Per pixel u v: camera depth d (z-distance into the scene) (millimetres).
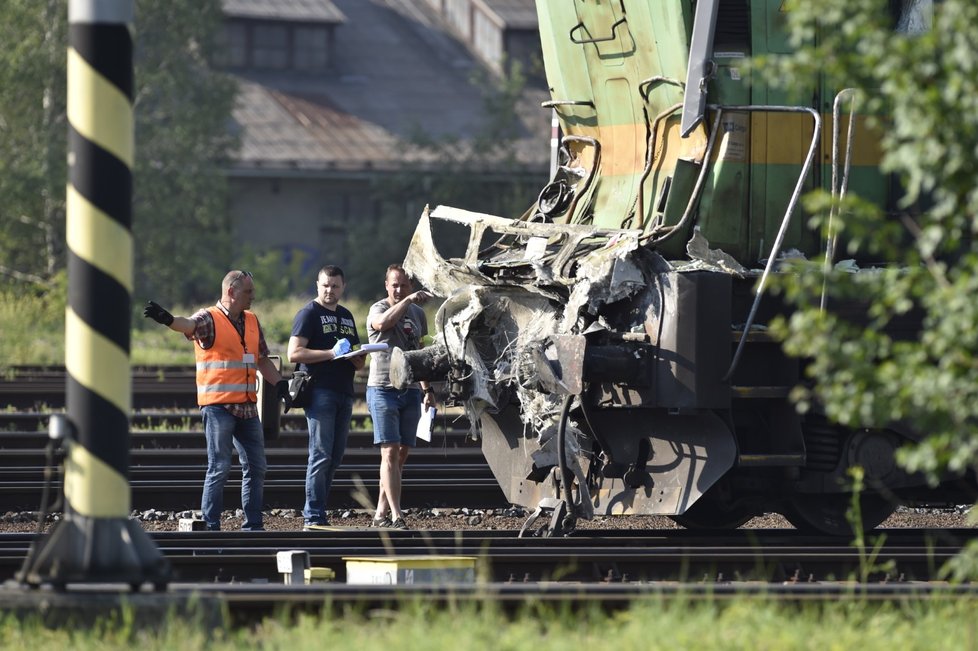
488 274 38875
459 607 24359
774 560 31922
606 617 24531
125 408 23406
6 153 145750
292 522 45969
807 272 22562
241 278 42219
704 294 34375
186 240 152250
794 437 35938
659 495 36031
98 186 23078
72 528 23109
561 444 35500
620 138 39750
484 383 38469
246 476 42312
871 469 36219
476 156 181000
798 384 35938
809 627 22844
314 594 24688
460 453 57594
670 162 37500
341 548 33188
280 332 111375
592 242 37500
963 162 21406
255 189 182625
